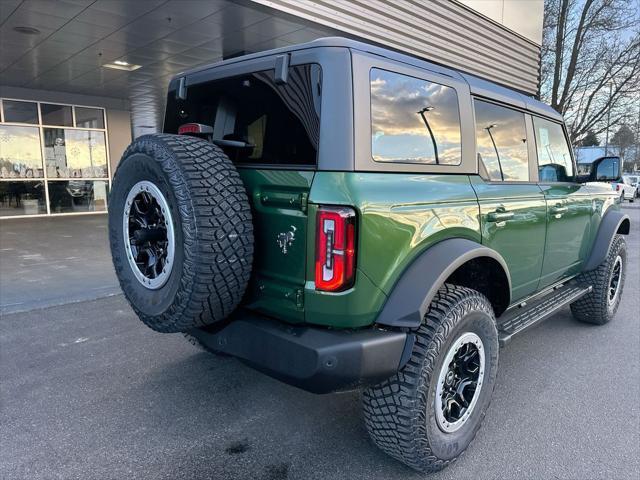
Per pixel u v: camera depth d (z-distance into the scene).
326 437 2.89
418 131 2.54
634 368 3.94
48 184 14.33
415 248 2.34
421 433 2.35
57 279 6.49
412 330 2.35
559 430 2.99
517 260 3.26
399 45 9.77
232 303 2.32
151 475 2.51
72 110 14.57
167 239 2.27
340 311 2.12
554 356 4.18
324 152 2.17
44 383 3.53
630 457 2.72
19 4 6.91
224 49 9.42
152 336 4.48
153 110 17.70
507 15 13.01
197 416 3.10
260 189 2.34
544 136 3.98
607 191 4.91
